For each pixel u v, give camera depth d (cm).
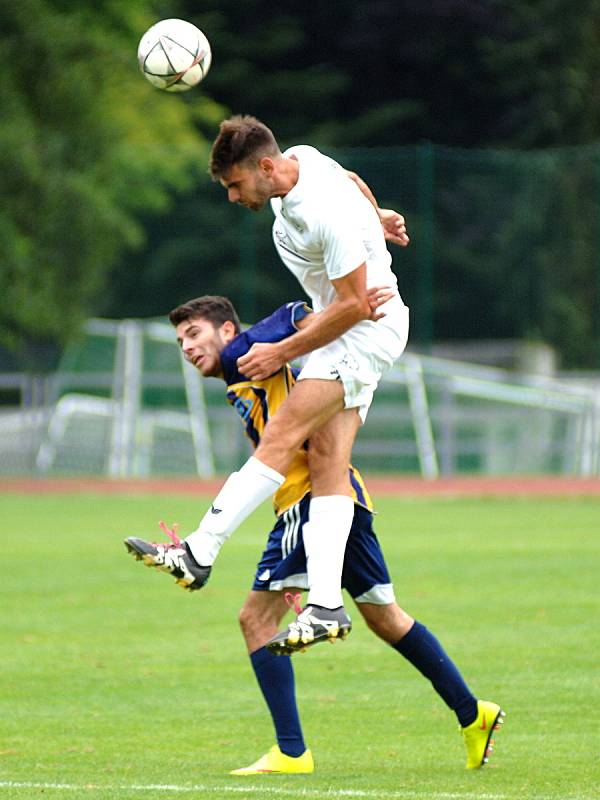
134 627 3728
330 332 2200
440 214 10206
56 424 9275
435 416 9231
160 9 13862
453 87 14362
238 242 9894
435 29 14212
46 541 5662
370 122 14038
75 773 2256
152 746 2473
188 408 9338
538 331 10306
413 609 3881
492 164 10225
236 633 3638
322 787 2123
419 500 7544
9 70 9081
